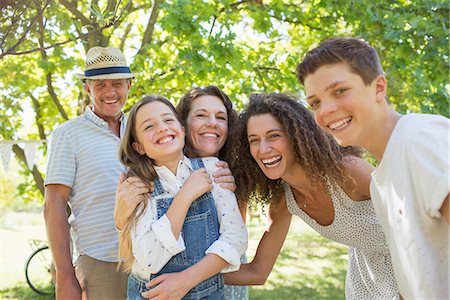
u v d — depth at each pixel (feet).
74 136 8.19
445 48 16.14
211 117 6.87
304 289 21.43
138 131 6.12
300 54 18.39
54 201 7.95
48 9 9.00
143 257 5.50
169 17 13.64
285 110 5.94
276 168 6.01
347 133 4.38
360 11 17.15
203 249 5.86
